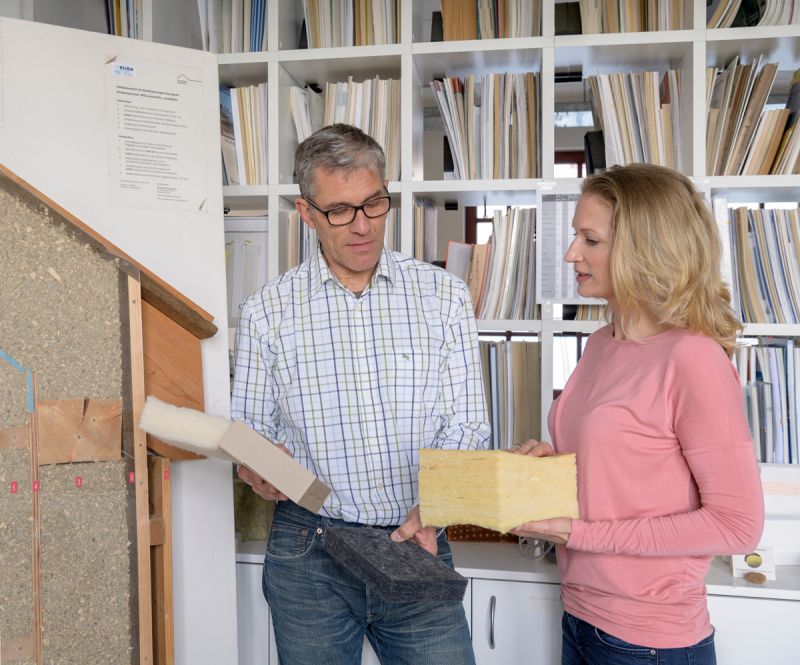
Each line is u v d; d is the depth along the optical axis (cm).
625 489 131
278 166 237
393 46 231
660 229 128
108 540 143
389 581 120
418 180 237
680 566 130
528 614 198
